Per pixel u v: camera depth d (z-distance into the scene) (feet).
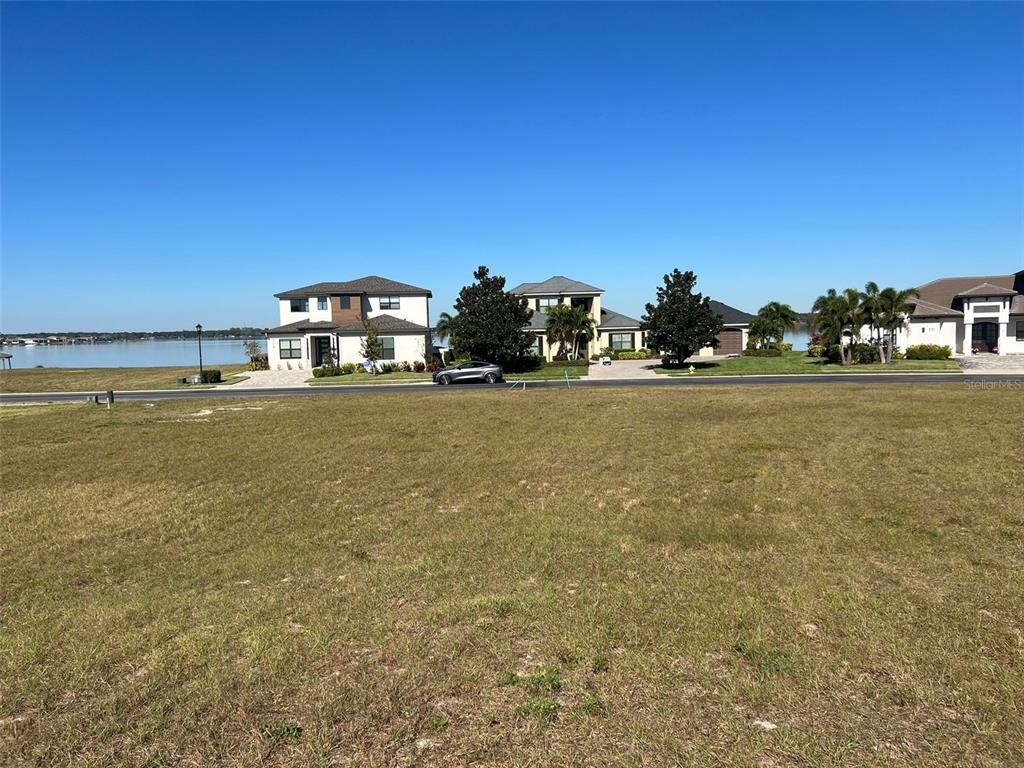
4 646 16.26
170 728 12.31
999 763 10.37
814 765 10.48
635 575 19.53
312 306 164.25
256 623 17.08
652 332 139.74
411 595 18.71
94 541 26.32
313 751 11.35
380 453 43.80
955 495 27.25
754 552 21.22
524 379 124.16
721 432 47.01
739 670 13.51
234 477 37.83
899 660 13.64
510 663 14.25
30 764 11.31
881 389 78.23
